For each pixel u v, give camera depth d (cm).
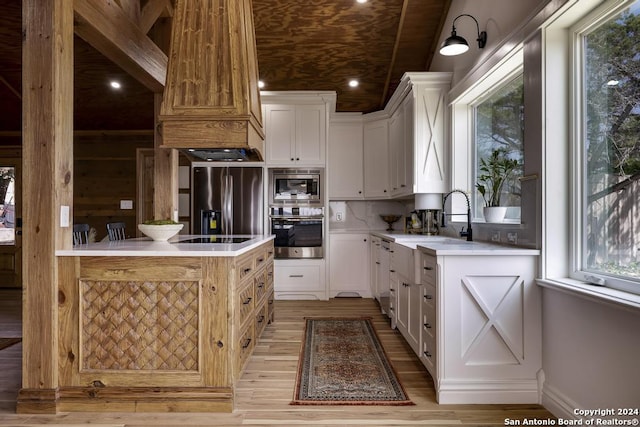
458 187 371
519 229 246
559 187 217
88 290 209
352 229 537
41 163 204
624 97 182
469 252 220
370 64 493
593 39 204
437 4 400
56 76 205
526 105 237
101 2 238
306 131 488
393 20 428
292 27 436
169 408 208
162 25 353
